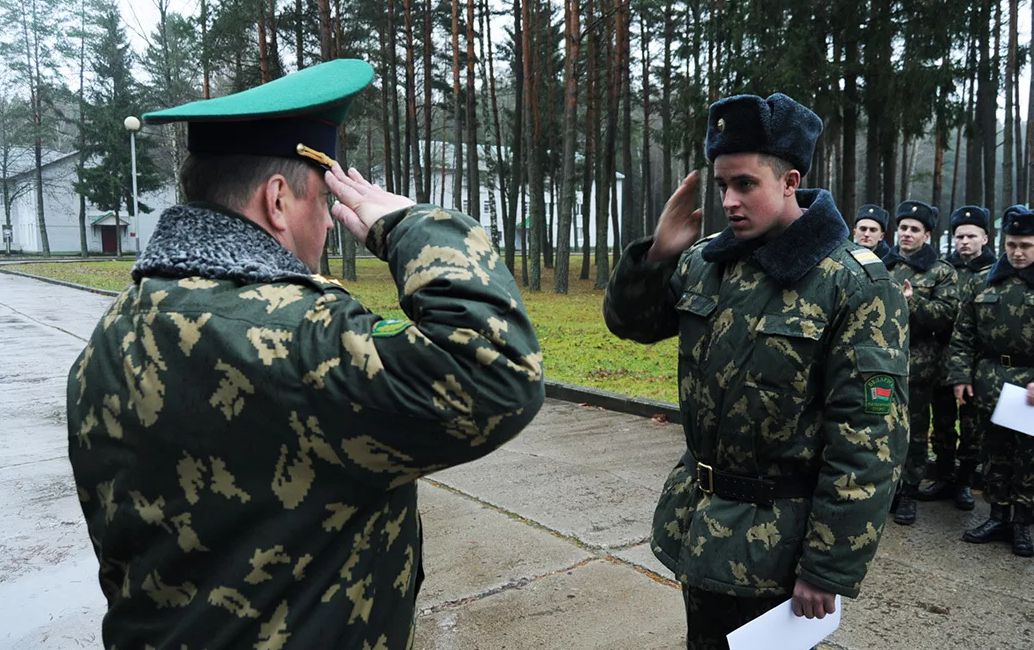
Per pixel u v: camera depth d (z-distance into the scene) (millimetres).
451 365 941
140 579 1031
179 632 1000
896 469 1684
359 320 997
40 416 6996
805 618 1755
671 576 3428
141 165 44281
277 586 981
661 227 1944
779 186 1774
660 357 10047
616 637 2906
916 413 4172
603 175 24062
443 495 4574
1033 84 17562
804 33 14711
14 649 2965
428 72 25875
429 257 1023
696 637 1989
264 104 1055
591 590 3295
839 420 1694
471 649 2834
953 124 15656
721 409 1834
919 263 4395
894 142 16016
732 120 1749
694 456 1981
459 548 3760
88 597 3402
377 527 1062
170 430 975
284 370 947
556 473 4992
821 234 1772
